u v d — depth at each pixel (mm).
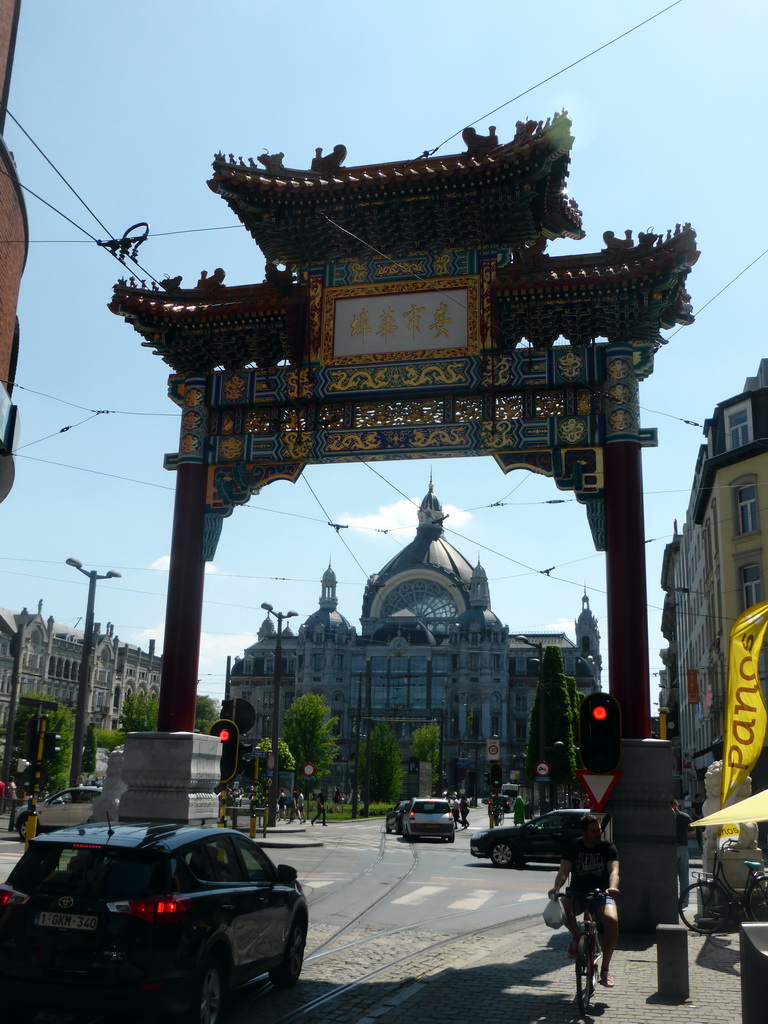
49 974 7184
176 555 16609
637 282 15203
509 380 15875
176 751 15797
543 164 15766
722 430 43750
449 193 16203
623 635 14500
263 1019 8578
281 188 16406
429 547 171625
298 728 99562
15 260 17266
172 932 7332
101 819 22312
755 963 6387
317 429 16594
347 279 16906
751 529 41125
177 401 17453
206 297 17484
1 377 16641
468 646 153000
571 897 9453
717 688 45000
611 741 12875
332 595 169250
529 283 15750
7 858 22453
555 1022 8398
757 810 9938
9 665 101188
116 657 129625
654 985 9828
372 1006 9180
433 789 123438
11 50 18188
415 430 16203
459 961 11609
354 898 17984
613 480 15219
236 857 9078
